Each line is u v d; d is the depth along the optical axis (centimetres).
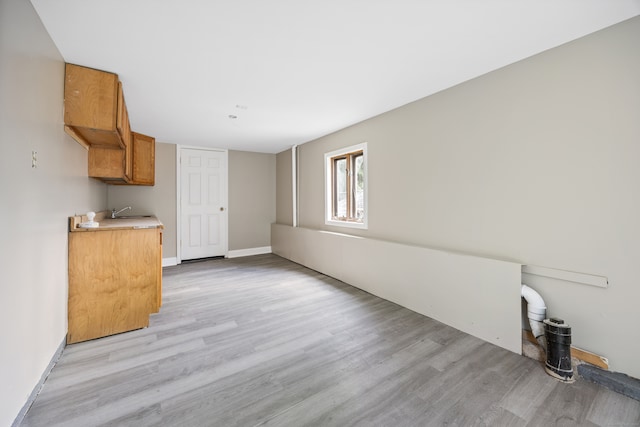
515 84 199
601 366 163
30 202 139
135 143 370
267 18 152
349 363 180
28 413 134
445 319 238
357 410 139
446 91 245
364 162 335
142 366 175
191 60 196
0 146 112
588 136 167
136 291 227
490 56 191
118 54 186
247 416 134
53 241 171
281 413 137
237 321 244
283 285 348
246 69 210
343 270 360
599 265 164
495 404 144
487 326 208
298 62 200
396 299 284
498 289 202
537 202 189
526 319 198
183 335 218
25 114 133
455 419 133
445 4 140
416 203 274
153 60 195
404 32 165
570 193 174
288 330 227
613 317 160
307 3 140
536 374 169
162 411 137
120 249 220
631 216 152
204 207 496
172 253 464
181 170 472
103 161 274
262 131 388
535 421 132
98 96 206
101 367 174
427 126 261
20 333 129
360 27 160
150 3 138
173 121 337
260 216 559
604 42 160
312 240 425
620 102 155
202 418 133
